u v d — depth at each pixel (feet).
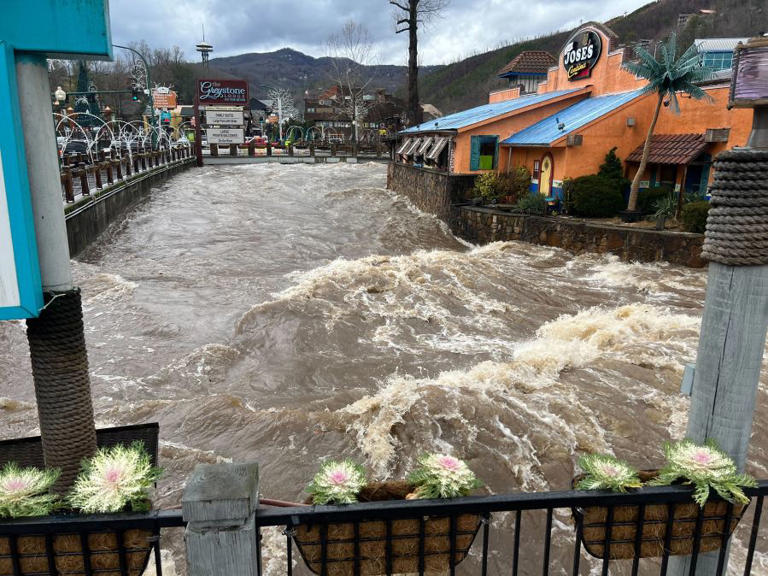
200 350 31.22
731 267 8.27
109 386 27.17
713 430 8.71
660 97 51.21
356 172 126.21
